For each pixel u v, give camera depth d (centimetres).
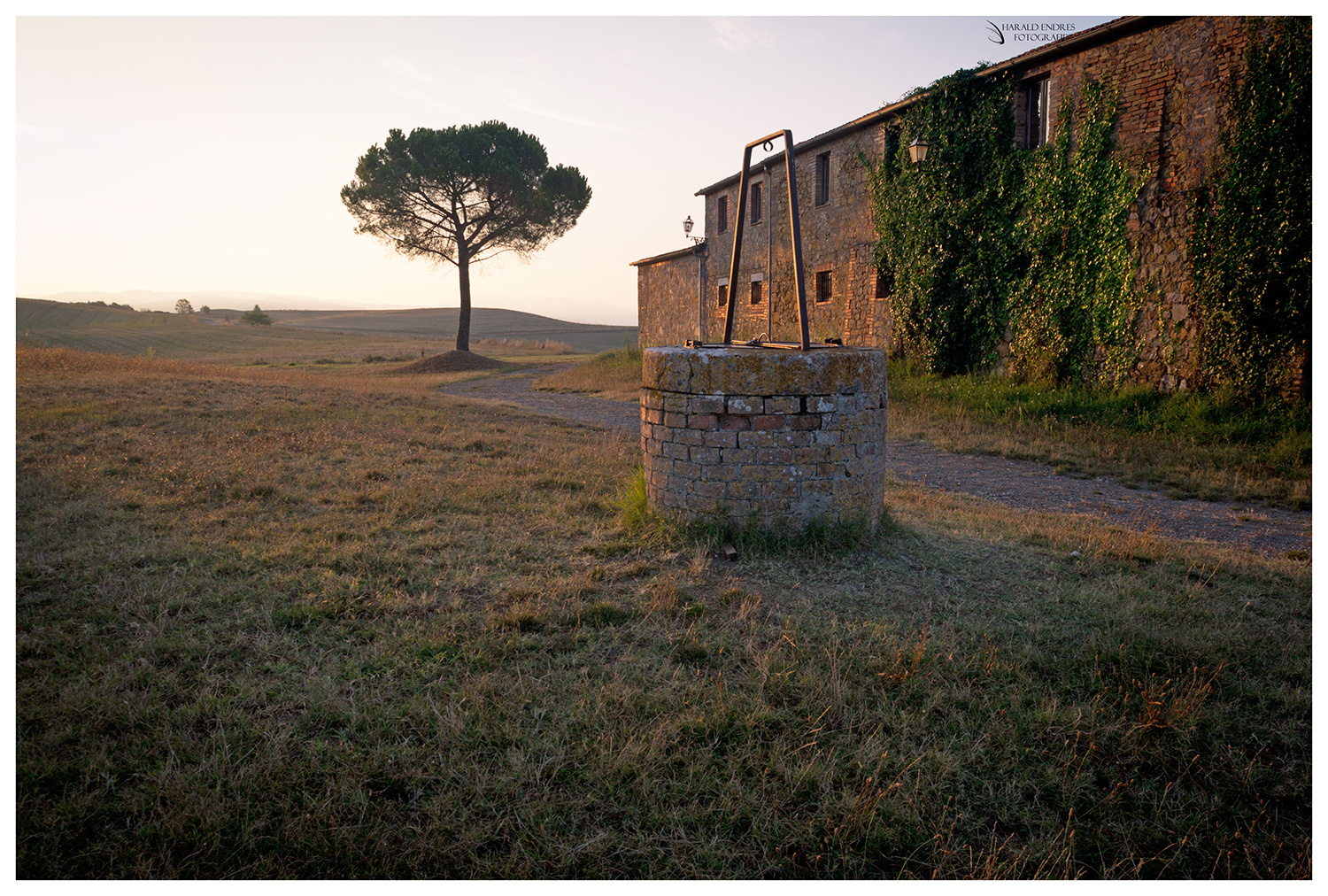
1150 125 1153
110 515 498
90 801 214
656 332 2856
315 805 215
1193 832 221
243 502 554
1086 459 920
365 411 1148
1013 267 1388
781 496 462
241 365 3631
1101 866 209
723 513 466
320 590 381
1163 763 250
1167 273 1143
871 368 477
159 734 246
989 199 1419
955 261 1496
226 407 1097
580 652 321
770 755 247
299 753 243
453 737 250
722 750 255
